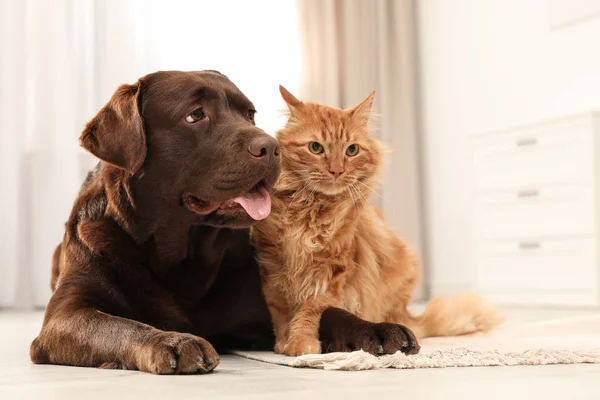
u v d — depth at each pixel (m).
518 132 5.30
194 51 6.04
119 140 2.00
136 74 5.78
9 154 5.36
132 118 1.99
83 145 2.04
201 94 2.06
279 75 6.37
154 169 2.04
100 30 5.68
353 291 2.25
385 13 6.85
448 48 6.91
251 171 1.95
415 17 7.22
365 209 2.39
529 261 5.25
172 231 2.08
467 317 2.71
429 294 6.96
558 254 5.03
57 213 5.49
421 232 7.01
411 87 6.93
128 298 2.07
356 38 6.63
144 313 2.09
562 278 5.01
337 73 6.61
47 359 2.00
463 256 6.64
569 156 4.93
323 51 6.52
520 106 6.19
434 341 2.51
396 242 2.52
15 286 5.34
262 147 1.95
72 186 5.54
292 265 2.21
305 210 2.21
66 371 1.82
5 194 5.34
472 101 6.63
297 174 2.29
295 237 2.19
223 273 2.23
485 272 5.62
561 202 5.00
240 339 2.31
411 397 1.33
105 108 2.05
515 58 6.22
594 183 4.76
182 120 2.03
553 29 5.87
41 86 5.50
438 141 6.99
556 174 5.02
